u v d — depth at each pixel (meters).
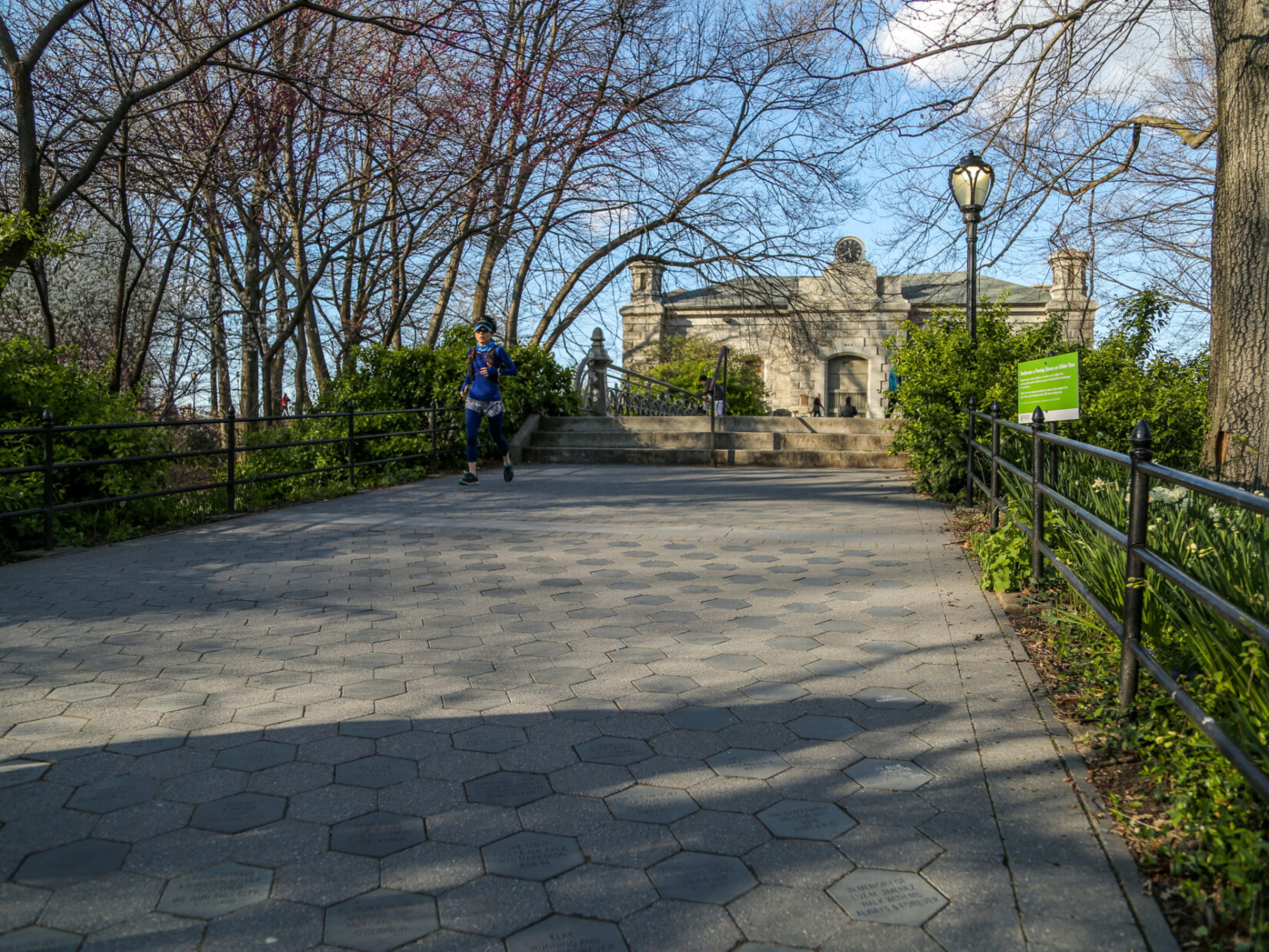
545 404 16.14
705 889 2.21
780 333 27.72
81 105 12.43
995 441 6.85
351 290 17.16
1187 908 2.08
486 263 18.77
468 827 2.53
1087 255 11.92
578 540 7.14
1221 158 6.71
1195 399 7.92
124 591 5.43
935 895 2.16
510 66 12.97
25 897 2.18
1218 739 2.21
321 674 3.87
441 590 5.45
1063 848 2.37
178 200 13.85
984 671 3.79
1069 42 9.68
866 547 6.66
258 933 2.04
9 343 7.73
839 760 2.95
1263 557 3.05
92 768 2.92
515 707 3.46
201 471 12.23
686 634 4.43
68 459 7.52
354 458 11.79
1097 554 3.90
